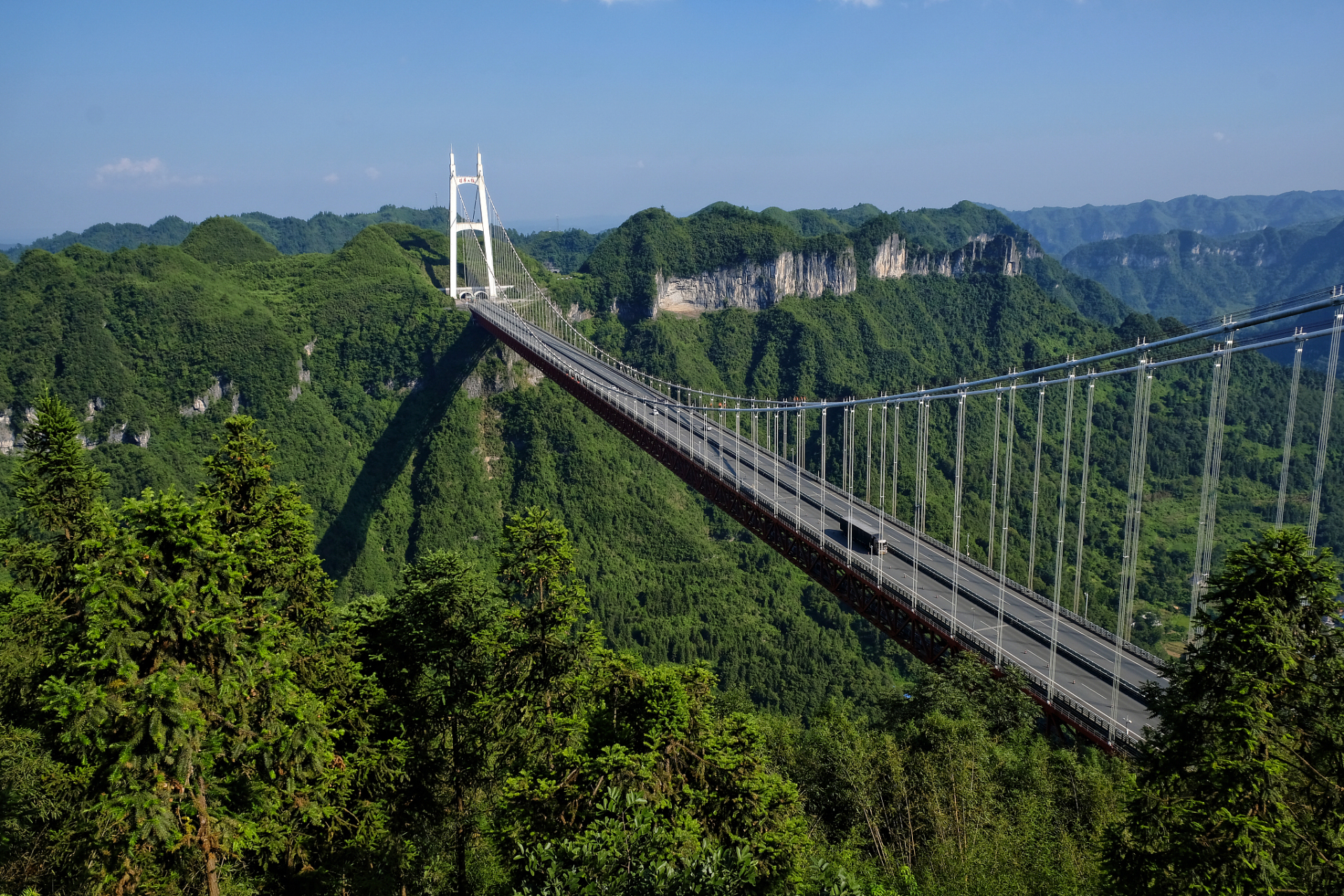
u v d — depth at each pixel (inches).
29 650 1375.5
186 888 1040.2
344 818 1181.1
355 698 1224.2
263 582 1160.8
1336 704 772.0
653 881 752.3
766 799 1009.5
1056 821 1289.4
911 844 1326.3
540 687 1294.3
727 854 810.8
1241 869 735.1
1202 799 780.6
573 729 1221.7
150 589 879.1
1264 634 789.9
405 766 1293.1
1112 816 1204.5
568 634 1337.4
